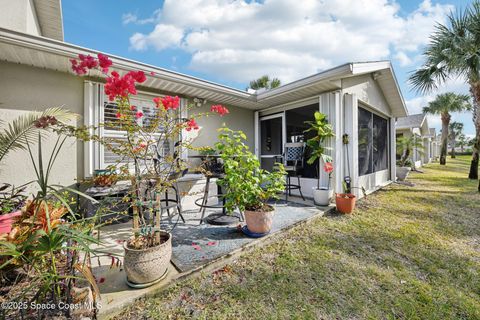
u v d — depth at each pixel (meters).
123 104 1.68
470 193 5.29
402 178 7.28
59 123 1.57
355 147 4.37
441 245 2.53
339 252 2.34
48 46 2.43
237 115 5.28
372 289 1.76
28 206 1.56
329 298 1.64
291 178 5.00
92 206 3.05
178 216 3.34
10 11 3.12
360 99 4.75
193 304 1.58
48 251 1.24
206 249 2.25
